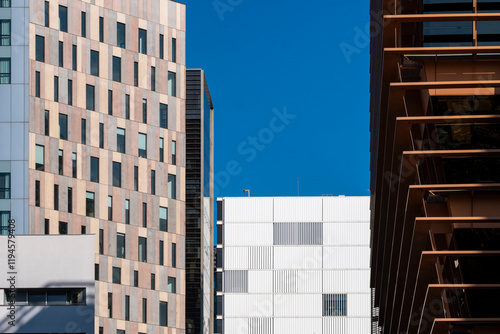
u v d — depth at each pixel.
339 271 158.75
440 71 34.12
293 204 161.25
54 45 97.81
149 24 106.94
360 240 159.38
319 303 158.25
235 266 160.12
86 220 97.31
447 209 33.03
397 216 37.38
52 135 96.19
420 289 34.03
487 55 34.03
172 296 104.94
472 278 31.72
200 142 149.12
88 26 100.75
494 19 33.72
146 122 105.00
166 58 108.38
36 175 94.44
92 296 89.12
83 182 97.75
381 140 41.56
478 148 33.25
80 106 98.75
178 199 107.50
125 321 98.94
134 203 102.38
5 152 94.44
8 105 95.06
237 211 161.62
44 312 87.38
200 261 144.00
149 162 104.69
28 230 93.06
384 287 50.12
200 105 150.62
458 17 33.72
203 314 144.88
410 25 36.53
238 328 158.38
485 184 31.77
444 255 31.53
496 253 31.03
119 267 99.50
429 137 34.34
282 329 158.00
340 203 160.62
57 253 89.75
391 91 34.53
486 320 30.12
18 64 95.75
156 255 103.81
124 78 103.44
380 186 45.28
